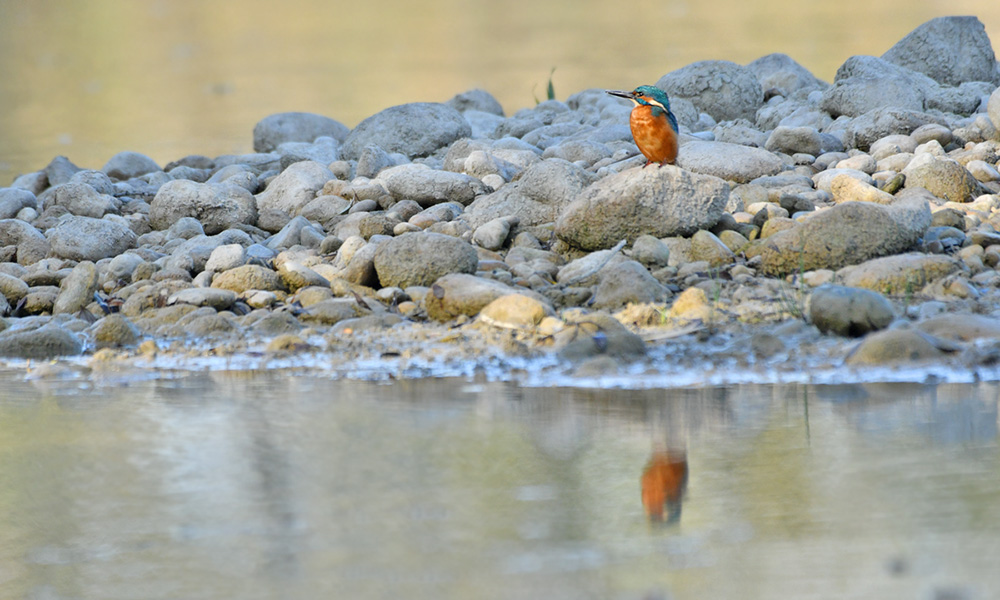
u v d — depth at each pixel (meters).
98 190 18.06
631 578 6.09
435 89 36.94
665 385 9.77
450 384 9.99
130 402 9.75
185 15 72.31
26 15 74.69
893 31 44.97
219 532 6.86
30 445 8.59
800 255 12.58
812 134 17.11
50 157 26.95
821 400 9.14
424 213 15.11
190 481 7.70
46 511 7.27
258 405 9.52
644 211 13.28
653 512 6.95
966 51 21.55
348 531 6.81
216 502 7.32
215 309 12.65
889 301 11.12
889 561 6.15
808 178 15.53
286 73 44.19
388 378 10.27
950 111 19.64
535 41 50.09
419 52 49.12
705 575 6.09
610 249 13.46
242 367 10.89
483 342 11.18
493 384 9.95
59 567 6.50
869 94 19.20
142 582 6.26
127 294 13.48
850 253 12.56
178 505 7.29
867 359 9.98
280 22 67.25
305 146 20.11
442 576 6.18
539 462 7.90
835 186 14.80
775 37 45.19
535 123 21.02
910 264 11.98
